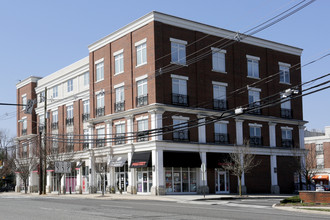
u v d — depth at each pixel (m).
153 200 34.09
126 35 45.34
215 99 45.53
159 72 41.22
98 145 48.50
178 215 19.23
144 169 42.47
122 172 45.38
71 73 56.41
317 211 21.64
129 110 43.59
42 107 62.91
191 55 44.22
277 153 50.00
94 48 50.25
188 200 33.44
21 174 57.97
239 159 42.41
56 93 60.28
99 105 49.25
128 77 44.66
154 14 41.75
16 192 65.19
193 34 44.62
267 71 50.88
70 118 55.97
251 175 47.41
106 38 48.22
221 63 46.75
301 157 51.59
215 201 33.31
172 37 42.84
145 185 42.19
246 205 27.72
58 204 27.89
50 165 51.47
